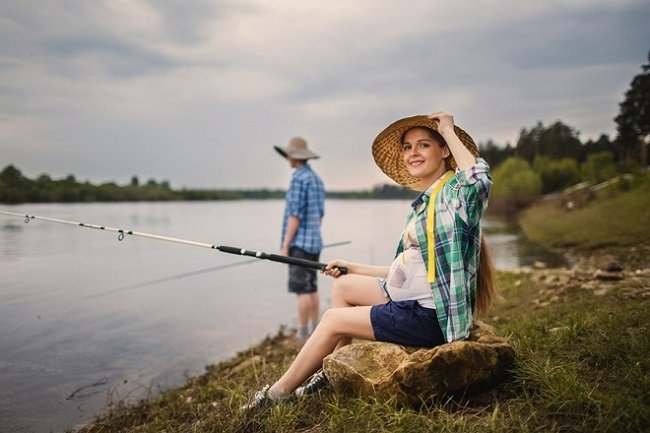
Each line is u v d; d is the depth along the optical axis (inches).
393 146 126.0
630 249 400.8
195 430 111.3
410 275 109.1
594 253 430.3
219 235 702.5
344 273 129.1
